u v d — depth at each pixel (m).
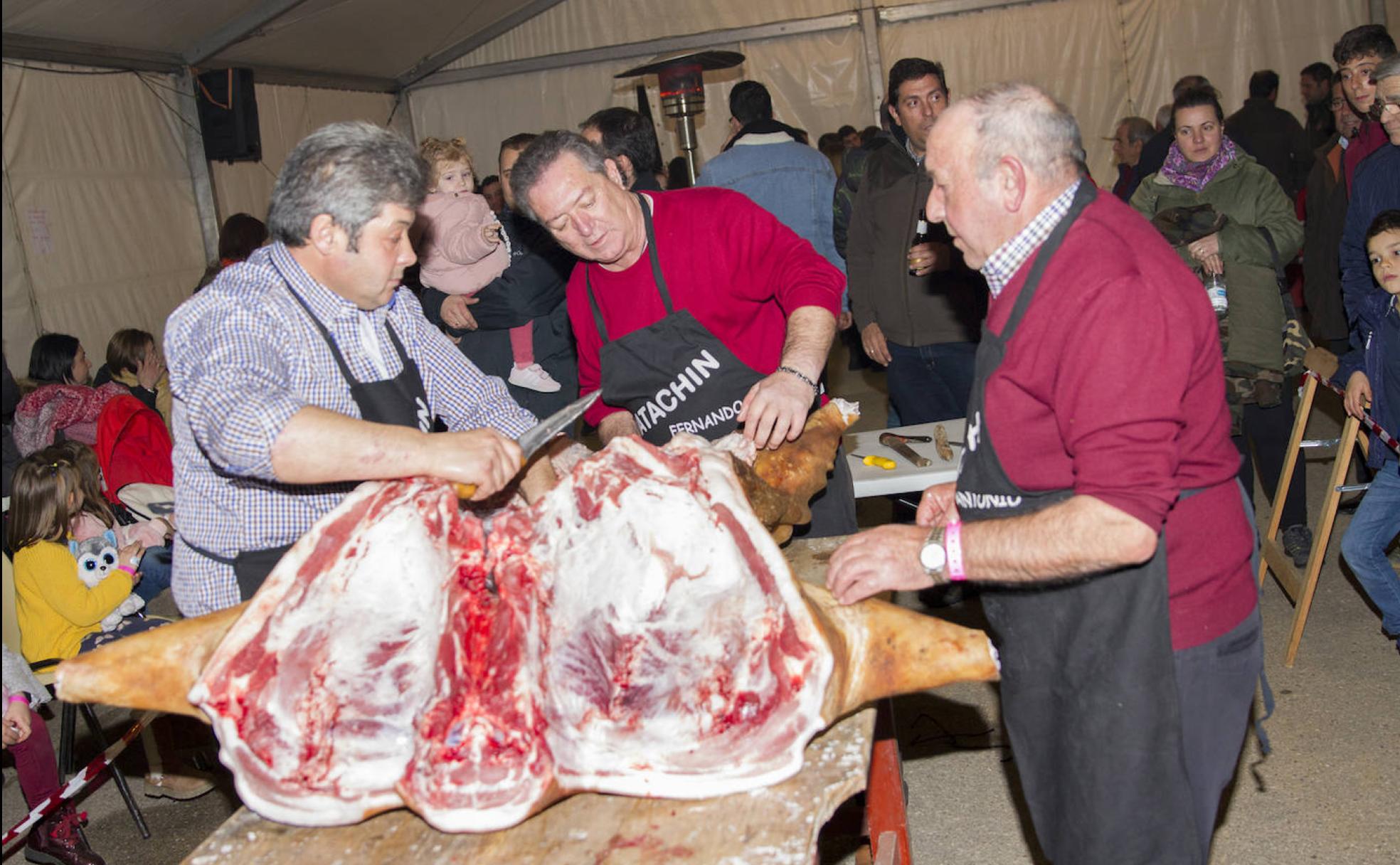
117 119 7.50
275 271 1.95
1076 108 10.76
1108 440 1.62
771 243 2.60
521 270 4.25
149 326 7.71
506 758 1.57
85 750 4.16
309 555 1.64
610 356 2.68
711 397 2.67
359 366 2.02
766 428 2.23
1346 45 4.47
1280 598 4.42
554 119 11.45
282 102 9.48
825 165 5.15
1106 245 1.67
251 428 1.68
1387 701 3.56
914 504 4.45
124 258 7.49
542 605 1.65
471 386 2.25
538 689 1.60
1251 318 4.12
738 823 1.56
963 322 4.47
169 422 5.95
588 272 2.73
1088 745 1.83
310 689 1.61
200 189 8.29
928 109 4.35
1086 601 1.80
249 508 2.01
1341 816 3.02
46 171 6.84
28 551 3.55
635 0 11.05
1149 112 10.72
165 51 7.89
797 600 1.64
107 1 6.69
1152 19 10.52
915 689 1.74
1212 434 1.79
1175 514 1.80
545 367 4.39
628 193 2.61
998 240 1.77
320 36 9.27
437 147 4.43
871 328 4.81
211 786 3.79
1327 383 3.99
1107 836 1.85
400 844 1.60
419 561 1.63
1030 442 1.79
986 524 1.74
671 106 5.60
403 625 1.63
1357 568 3.74
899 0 10.74
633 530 1.64
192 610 2.11
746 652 1.63
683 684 1.63
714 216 2.61
